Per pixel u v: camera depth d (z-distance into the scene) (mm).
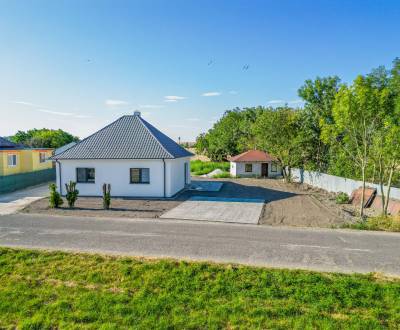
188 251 10469
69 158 22844
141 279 8219
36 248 10703
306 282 8031
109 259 9508
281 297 7379
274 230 13648
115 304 7004
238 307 6879
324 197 24844
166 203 20312
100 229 13539
